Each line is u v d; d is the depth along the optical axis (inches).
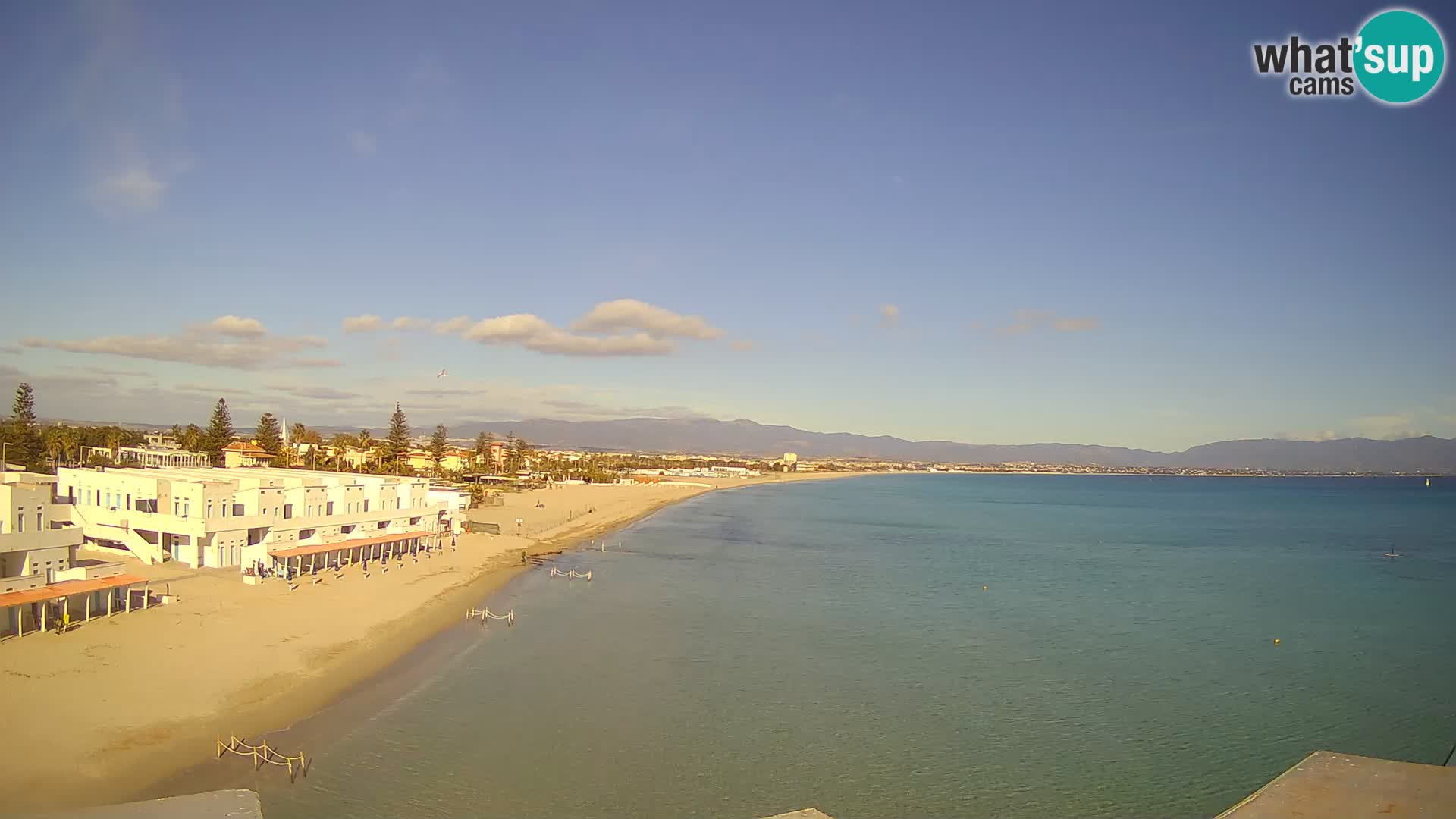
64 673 1499.8
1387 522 6855.3
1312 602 2965.1
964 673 1955.0
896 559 4040.4
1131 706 1742.1
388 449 7603.4
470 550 3540.8
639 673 1843.0
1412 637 2402.8
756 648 2114.9
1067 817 1249.4
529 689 1690.5
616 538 4650.6
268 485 2716.5
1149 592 3147.1
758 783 1317.7
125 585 1888.5
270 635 1886.1
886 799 1286.9
